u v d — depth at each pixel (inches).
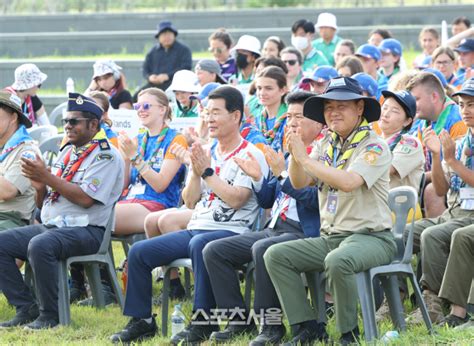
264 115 761.6
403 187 593.3
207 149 655.1
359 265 551.2
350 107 570.6
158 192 730.2
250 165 620.1
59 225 672.4
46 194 697.0
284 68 882.1
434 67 932.6
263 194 632.4
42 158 709.3
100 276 735.1
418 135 730.2
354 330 562.3
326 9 2070.6
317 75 821.2
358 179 558.6
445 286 593.6
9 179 701.3
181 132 812.0
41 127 879.1
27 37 1978.3
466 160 639.8
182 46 1321.4
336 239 576.4
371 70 1011.3
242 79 1105.4
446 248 620.1
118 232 725.3
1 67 1673.2
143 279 626.8
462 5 1999.3
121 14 2156.7
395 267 574.2
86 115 676.1
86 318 674.2
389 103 657.6
